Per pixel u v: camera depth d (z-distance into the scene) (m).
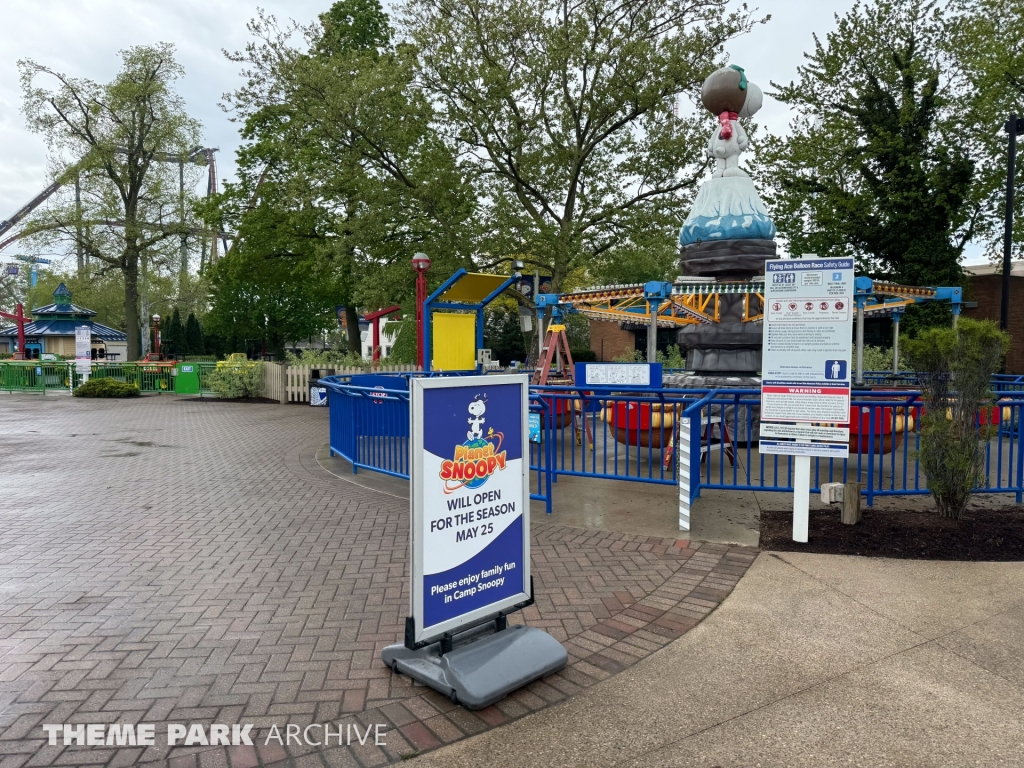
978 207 23.11
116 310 61.06
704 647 3.84
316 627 4.14
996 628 4.02
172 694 3.35
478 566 3.66
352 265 22.12
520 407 3.90
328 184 21.69
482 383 3.67
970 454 5.84
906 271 22.55
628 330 34.03
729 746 2.91
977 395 5.79
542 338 14.50
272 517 6.77
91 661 3.68
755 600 4.49
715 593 4.63
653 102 20.14
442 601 3.48
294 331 45.38
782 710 3.18
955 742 2.92
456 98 21.30
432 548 3.43
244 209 28.75
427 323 15.69
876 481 8.04
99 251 33.66
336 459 10.31
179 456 10.70
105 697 3.31
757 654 3.75
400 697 3.34
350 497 7.66
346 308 32.66
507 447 3.82
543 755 2.86
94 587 4.81
